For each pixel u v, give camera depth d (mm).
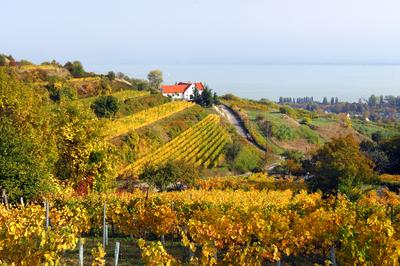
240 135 92062
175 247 18109
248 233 15516
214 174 61781
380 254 12195
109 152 32312
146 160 55969
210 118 92750
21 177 21781
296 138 100812
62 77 88125
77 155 30266
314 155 54188
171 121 78312
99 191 30172
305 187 38438
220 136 80938
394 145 60750
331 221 15414
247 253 12633
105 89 88312
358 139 113500
